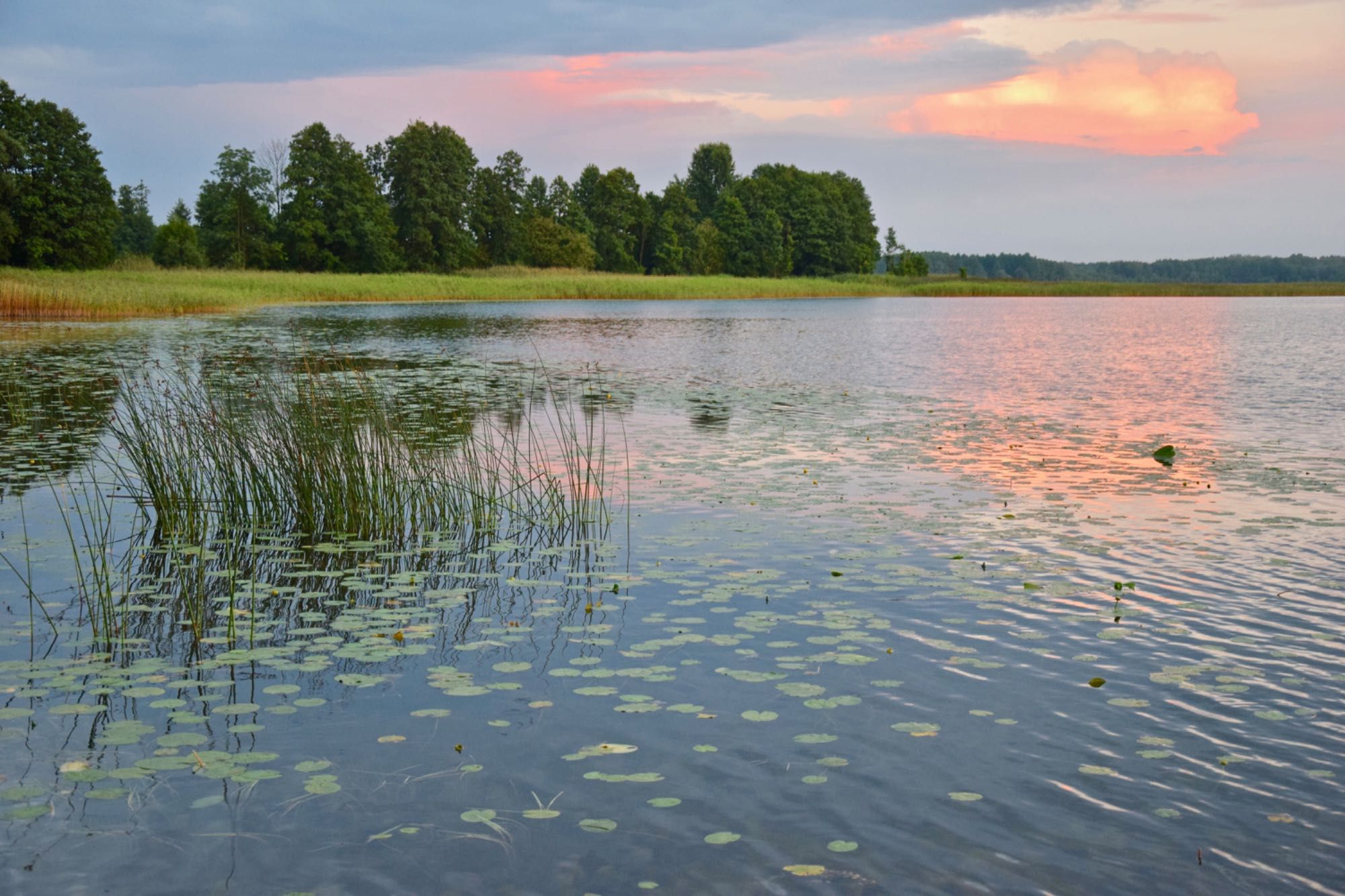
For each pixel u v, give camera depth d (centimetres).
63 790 420
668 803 409
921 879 360
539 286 7638
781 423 1470
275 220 8494
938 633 607
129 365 2058
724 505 950
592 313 5497
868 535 838
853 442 1300
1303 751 457
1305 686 529
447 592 696
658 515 913
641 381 2050
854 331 3953
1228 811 405
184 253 8456
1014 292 10638
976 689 524
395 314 4750
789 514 910
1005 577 718
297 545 831
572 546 816
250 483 966
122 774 432
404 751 455
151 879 359
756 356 2722
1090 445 1277
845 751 455
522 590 700
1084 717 490
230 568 761
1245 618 634
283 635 611
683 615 643
